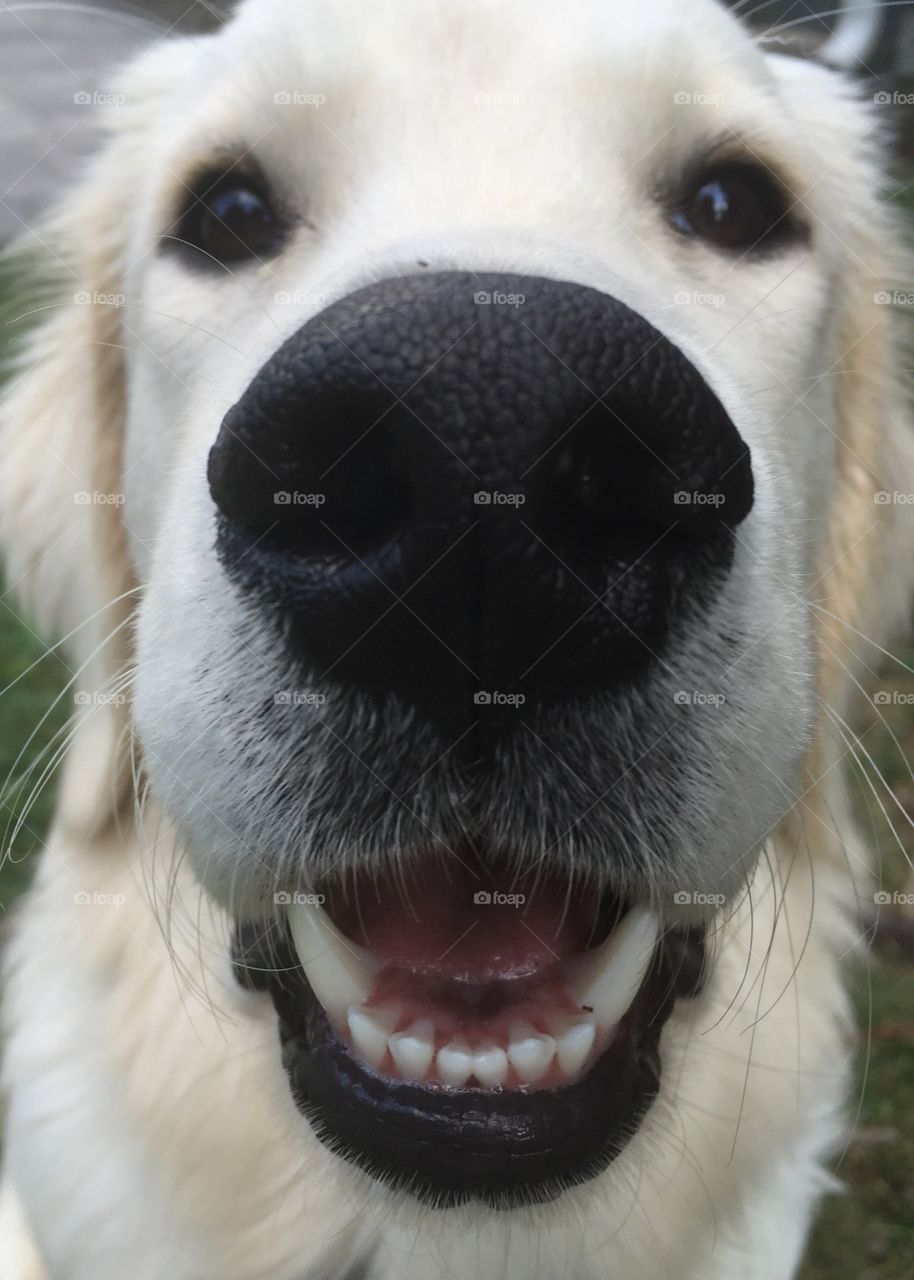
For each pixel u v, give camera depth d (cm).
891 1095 292
